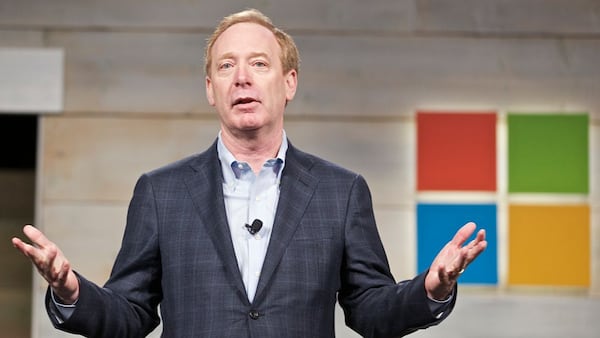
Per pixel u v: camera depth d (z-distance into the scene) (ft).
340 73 41.22
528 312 40.81
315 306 18.26
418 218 40.57
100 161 40.96
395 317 18.25
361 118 41.06
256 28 19.34
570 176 41.04
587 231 40.91
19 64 41.14
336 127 41.04
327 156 40.96
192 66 41.22
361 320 18.99
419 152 40.88
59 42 41.29
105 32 41.34
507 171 41.04
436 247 40.52
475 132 40.96
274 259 18.26
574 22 41.55
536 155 41.06
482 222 40.65
